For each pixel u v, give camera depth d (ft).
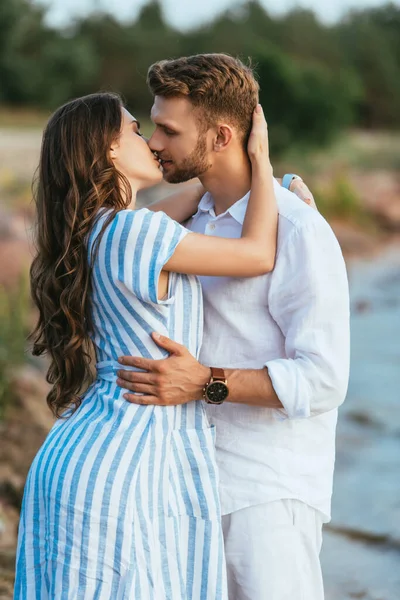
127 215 7.75
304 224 8.05
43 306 8.40
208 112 8.23
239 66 8.36
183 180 8.63
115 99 8.35
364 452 19.94
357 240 56.13
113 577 7.34
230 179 8.57
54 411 8.42
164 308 7.80
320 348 7.93
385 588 13.82
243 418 8.33
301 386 7.85
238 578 8.25
